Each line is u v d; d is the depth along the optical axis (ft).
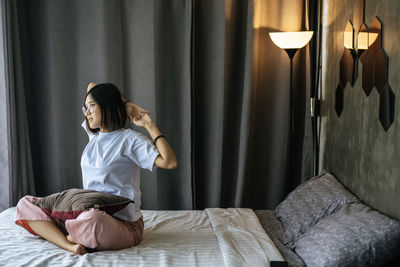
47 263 6.10
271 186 11.33
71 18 11.04
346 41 8.68
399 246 6.08
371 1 7.25
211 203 11.30
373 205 7.22
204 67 11.07
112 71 11.02
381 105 6.79
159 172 11.23
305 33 9.81
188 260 6.44
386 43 6.59
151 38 11.02
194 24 10.91
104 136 7.27
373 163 7.20
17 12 10.68
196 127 11.25
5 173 10.30
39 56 11.17
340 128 9.09
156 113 11.18
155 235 7.63
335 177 9.29
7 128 10.26
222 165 11.41
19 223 7.06
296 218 8.08
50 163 11.43
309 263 6.44
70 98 11.23
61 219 6.97
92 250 6.77
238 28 11.05
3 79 10.21
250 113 10.82
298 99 11.18
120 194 7.18
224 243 6.95
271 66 11.07
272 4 10.91
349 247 6.11
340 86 9.07
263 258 6.45
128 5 10.97
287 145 11.18
